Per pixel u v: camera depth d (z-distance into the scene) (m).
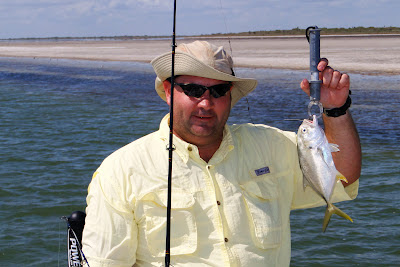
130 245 2.24
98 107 18.12
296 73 27.89
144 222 2.25
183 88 2.27
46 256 6.24
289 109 16.22
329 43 53.53
